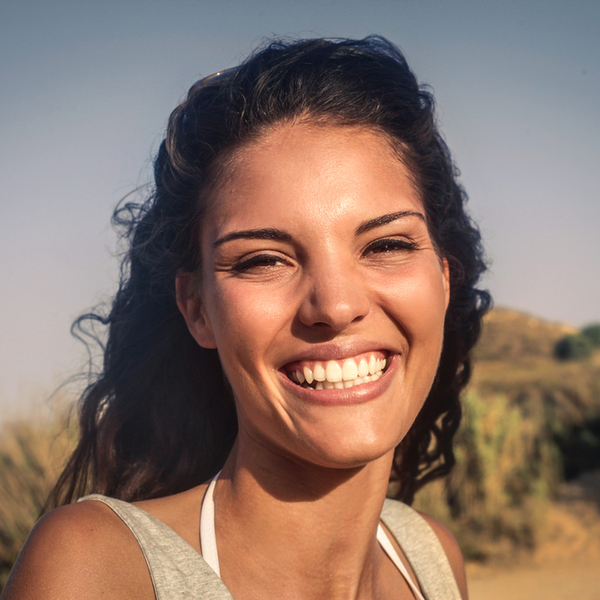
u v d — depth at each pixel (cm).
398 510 75
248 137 62
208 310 63
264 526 62
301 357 60
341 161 61
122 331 75
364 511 64
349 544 63
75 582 55
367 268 61
